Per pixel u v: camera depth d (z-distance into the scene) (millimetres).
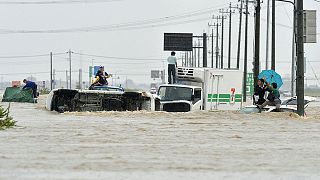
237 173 37406
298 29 96312
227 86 123688
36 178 34594
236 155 46344
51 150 47844
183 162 41875
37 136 59594
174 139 58281
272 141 57781
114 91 104438
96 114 93812
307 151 49531
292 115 89812
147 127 72000
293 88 167000
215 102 121875
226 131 68250
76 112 96938
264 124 78312
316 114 111375
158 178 35156
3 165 39219
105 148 49812
